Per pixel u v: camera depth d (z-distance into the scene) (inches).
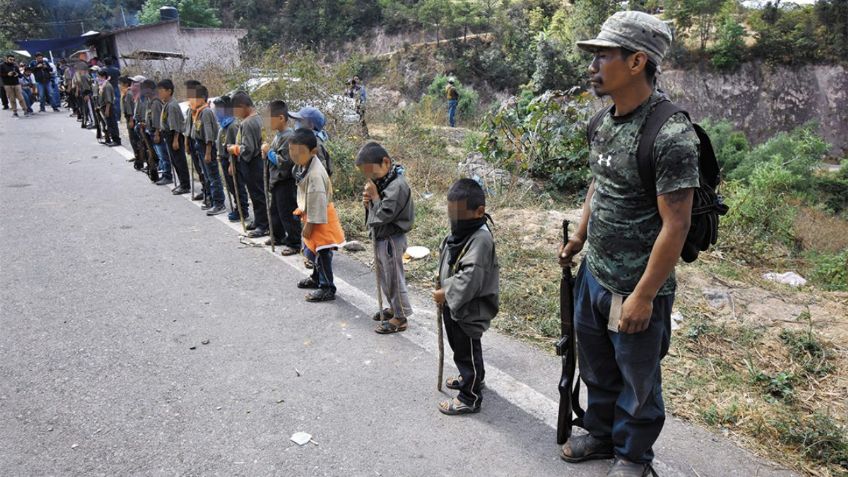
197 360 151.6
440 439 121.2
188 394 136.3
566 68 1258.6
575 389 118.5
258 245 242.2
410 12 1929.1
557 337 166.7
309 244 184.7
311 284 199.5
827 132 1432.1
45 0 1723.7
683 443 120.3
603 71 91.6
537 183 347.9
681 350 158.7
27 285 198.5
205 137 274.1
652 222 94.0
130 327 169.2
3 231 255.9
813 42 1446.9
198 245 241.6
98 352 155.0
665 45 90.4
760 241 298.0
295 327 170.9
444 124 746.2
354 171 316.8
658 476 109.8
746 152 901.2
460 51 1758.1
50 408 130.6
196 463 113.4
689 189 86.4
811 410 133.9
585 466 113.6
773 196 350.3
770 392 141.1
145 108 339.3
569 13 1470.2
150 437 121.0
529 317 176.6
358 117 405.1
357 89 558.9
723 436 123.3
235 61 687.1
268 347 159.0
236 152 241.9
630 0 1408.7
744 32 1470.2
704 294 193.2
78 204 300.2
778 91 1457.9
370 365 150.3
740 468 113.2
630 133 92.2
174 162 319.3
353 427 124.8
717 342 163.2
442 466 113.0
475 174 337.1
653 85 93.9
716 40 1525.6
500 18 1780.3
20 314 176.7
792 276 253.4
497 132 359.9
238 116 244.7
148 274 209.6
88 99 551.5
